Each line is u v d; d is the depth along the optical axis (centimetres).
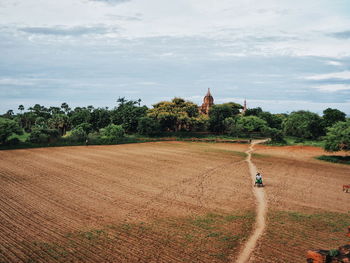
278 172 4169
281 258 1684
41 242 1862
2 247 1784
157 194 2964
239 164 4716
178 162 4816
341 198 2961
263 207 2611
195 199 2819
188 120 8669
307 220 2295
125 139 7562
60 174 3759
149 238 1942
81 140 6938
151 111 9238
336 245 1845
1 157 4888
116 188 3159
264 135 8912
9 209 2455
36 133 6412
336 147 5266
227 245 1850
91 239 1914
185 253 1742
